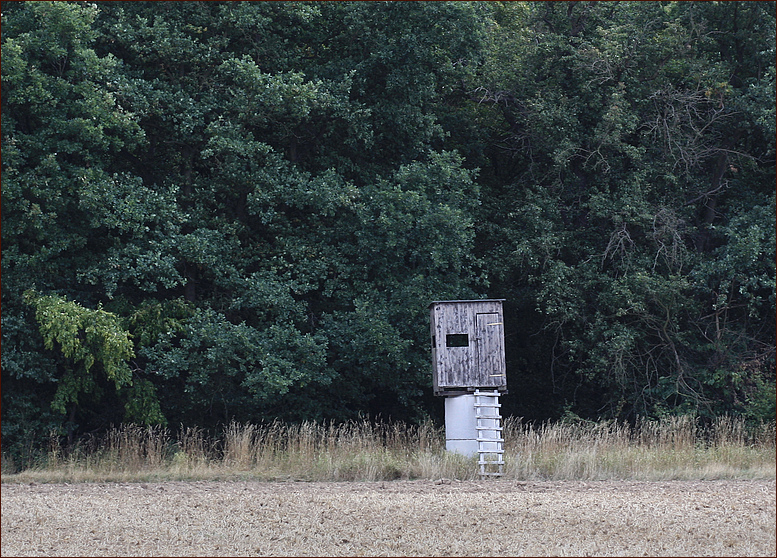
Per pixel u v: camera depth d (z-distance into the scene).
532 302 79.75
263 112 69.56
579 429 59.88
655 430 57.75
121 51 71.25
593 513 36.47
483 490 43.84
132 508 38.22
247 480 48.94
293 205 72.12
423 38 71.56
